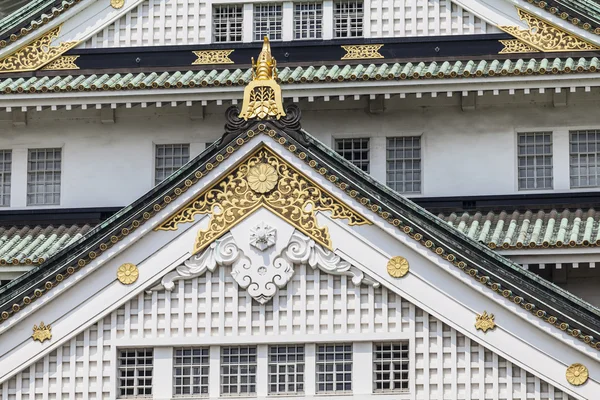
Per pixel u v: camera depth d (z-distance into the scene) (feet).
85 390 195.52
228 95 220.43
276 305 195.72
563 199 219.20
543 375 190.70
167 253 196.75
